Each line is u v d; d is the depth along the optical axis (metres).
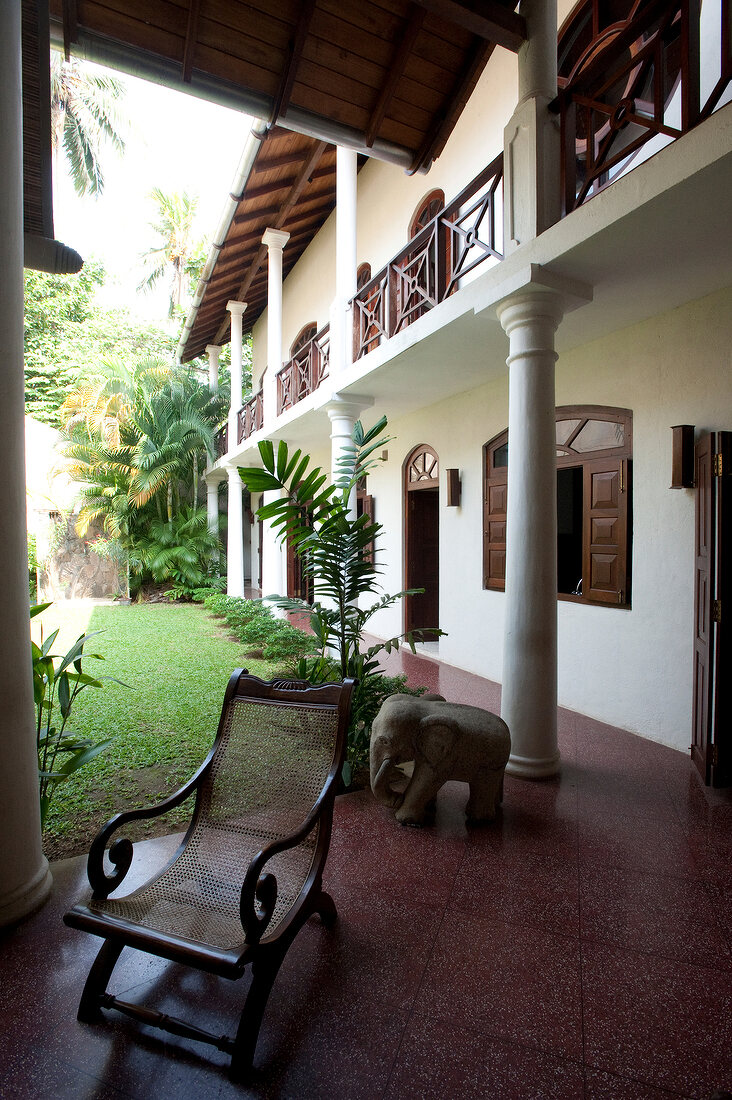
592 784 3.60
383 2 3.57
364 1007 1.89
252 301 13.57
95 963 1.85
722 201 2.71
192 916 1.94
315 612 4.09
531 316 3.59
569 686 5.16
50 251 3.51
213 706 5.22
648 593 4.35
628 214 2.83
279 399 9.48
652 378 4.29
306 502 3.90
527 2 3.58
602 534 4.79
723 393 3.78
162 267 20.52
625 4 4.68
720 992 1.96
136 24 3.59
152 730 4.59
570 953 2.14
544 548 3.66
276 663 6.93
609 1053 1.72
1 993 1.95
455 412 6.75
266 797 2.31
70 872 2.66
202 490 16.42
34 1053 1.73
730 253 3.23
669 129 2.67
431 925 2.30
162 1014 1.73
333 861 2.77
